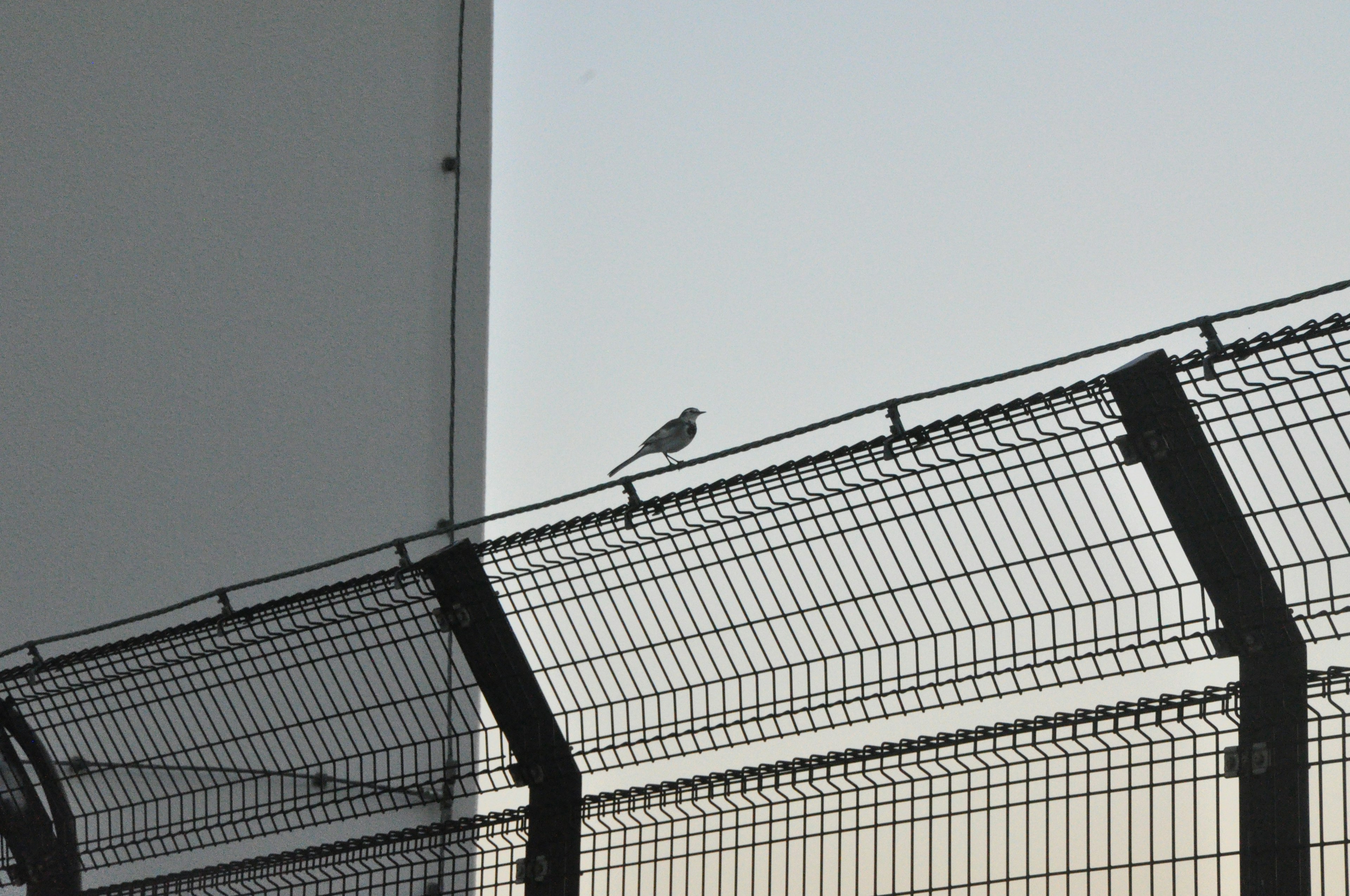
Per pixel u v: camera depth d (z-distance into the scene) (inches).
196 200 653.3
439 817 548.1
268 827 538.3
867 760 242.1
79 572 589.9
